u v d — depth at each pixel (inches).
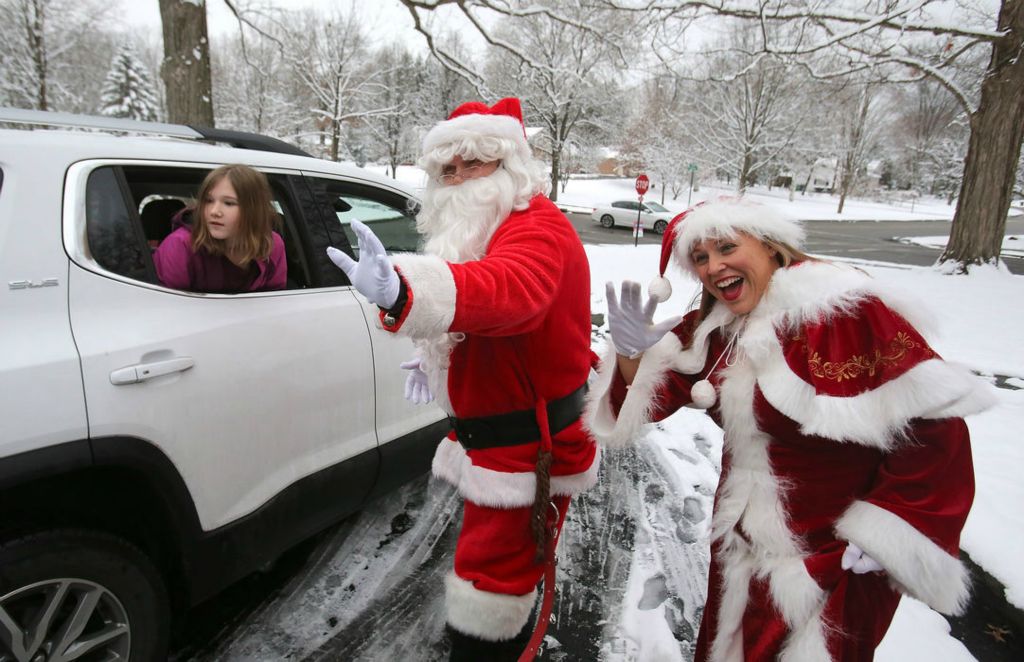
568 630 82.9
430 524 105.2
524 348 61.9
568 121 960.3
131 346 61.1
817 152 1239.5
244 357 71.8
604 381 61.3
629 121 1325.0
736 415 52.7
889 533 44.6
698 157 1088.8
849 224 1171.3
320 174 92.0
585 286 65.6
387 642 79.1
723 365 55.4
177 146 74.4
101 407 57.8
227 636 79.0
